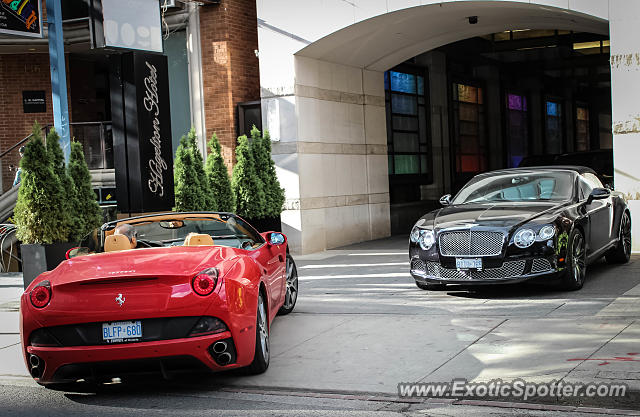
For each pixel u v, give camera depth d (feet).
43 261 33.32
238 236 23.22
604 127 123.03
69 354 16.85
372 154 58.29
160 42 43.04
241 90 53.83
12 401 18.10
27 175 33.53
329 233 52.80
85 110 61.00
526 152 95.66
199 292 16.97
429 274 28.58
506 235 26.81
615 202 34.19
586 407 14.90
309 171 50.88
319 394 17.17
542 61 88.94
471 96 81.56
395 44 53.78
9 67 59.82
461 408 15.39
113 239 20.77
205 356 17.03
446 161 73.92
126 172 40.06
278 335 23.81
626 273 32.04
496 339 20.92
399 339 21.90
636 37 39.55
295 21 49.49
